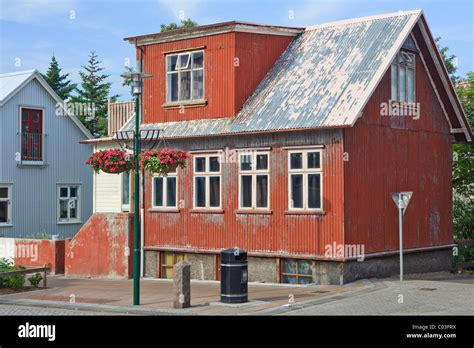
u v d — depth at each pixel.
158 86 25.98
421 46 24.67
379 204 22.41
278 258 22.19
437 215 25.64
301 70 24.09
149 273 25.45
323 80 22.98
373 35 23.64
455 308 16.19
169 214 25.05
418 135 24.66
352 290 19.28
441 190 25.95
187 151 24.58
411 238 24.08
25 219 35.75
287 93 23.38
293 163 22.02
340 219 20.84
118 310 17.11
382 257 22.44
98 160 20.34
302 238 21.66
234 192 23.36
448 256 26.22
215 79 24.39
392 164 23.17
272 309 16.44
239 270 17.39
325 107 21.70
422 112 24.97
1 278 21.86
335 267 20.97
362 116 21.81
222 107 24.16
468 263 26.22
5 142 34.91
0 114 34.69
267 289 20.36
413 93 24.45
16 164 35.41
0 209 34.66
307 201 21.64
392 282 20.67
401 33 22.95
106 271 25.62
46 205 36.94
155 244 25.33
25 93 35.97
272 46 25.20
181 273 17.06
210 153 24.02
